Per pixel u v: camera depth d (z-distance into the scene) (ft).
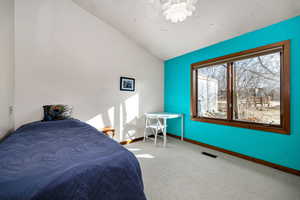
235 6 5.91
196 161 7.34
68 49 7.93
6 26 5.65
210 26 7.39
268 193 4.84
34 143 4.01
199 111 10.20
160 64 12.73
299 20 5.70
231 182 5.49
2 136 5.26
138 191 2.84
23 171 2.43
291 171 5.96
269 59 6.73
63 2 7.77
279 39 6.21
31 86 6.88
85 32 8.51
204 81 9.82
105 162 2.77
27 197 1.83
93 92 8.83
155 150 8.96
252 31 7.10
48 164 2.72
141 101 11.34
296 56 5.79
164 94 13.01
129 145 9.96
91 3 7.95
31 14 6.88
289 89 5.98
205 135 9.57
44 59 7.22
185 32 8.35
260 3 5.53
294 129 5.88
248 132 7.34
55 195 2.00
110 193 2.50
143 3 7.00
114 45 9.76
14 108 6.42
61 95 7.70
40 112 7.11
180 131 11.42
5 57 5.55
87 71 8.60
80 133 5.10
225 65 8.56
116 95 9.88
